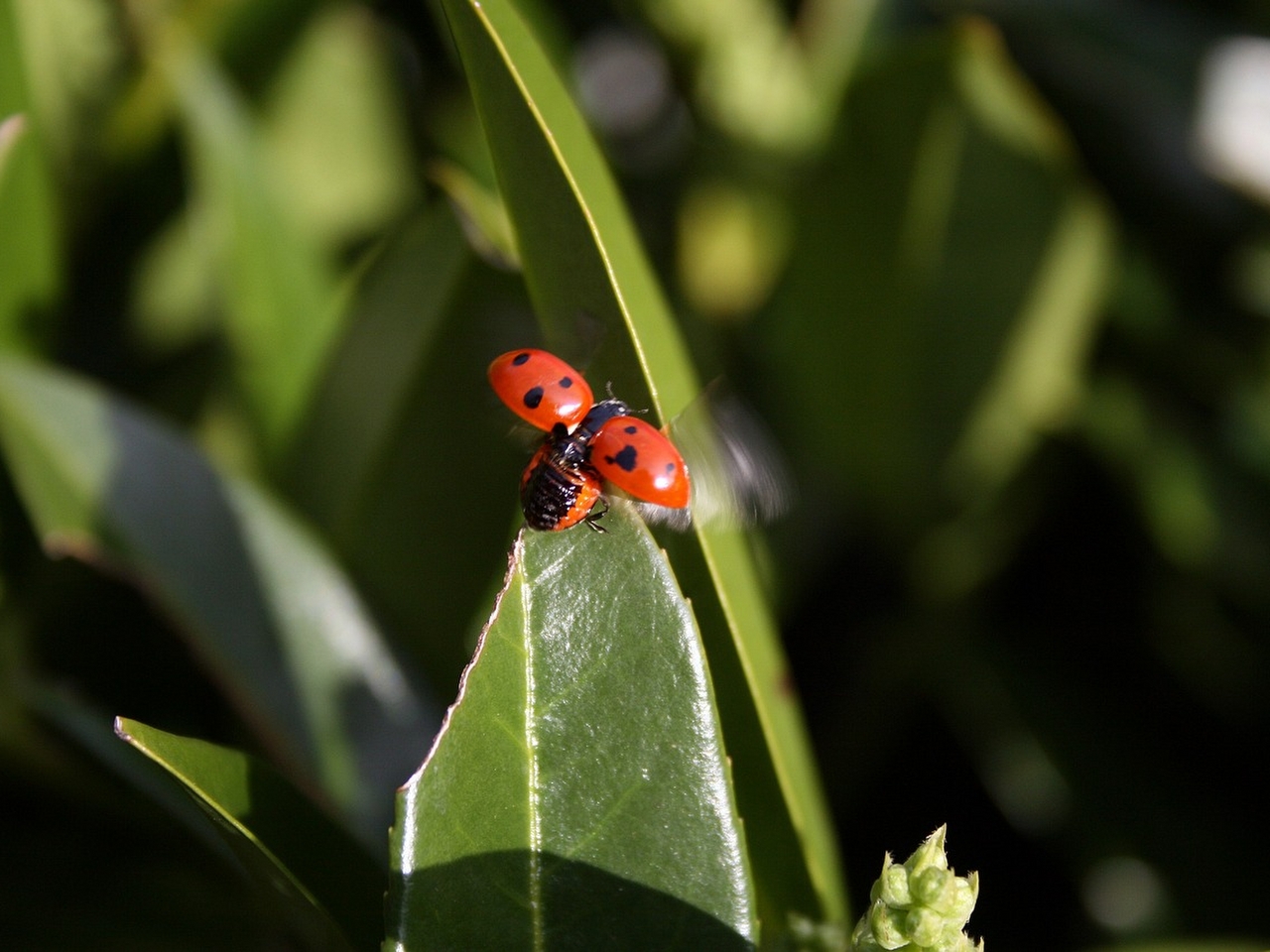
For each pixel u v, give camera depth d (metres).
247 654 0.19
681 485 0.17
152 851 0.20
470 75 0.17
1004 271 0.22
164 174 0.22
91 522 0.19
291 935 0.19
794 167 0.22
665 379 0.18
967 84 0.21
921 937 0.16
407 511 0.20
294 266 0.21
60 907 0.20
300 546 0.19
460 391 0.20
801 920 0.18
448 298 0.20
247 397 0.21
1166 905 0.22
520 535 0.16
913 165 0.22
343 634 0.19
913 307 0.22
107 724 0.19
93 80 0.22
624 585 0.16
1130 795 0.22
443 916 0.16
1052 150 0.22
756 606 0.18
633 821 0.16
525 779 0.16
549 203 0.17
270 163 0.22
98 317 0.22
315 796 0.18
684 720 0.16
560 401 0.18
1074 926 0.22
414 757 0.19
